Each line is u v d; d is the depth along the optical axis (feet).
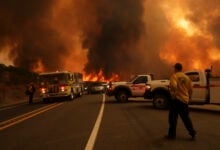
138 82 67.87
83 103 70.85
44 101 84.38
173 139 25.71
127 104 63.67
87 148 23.00
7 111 59.98
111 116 42.63
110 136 27.68
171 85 25.80
